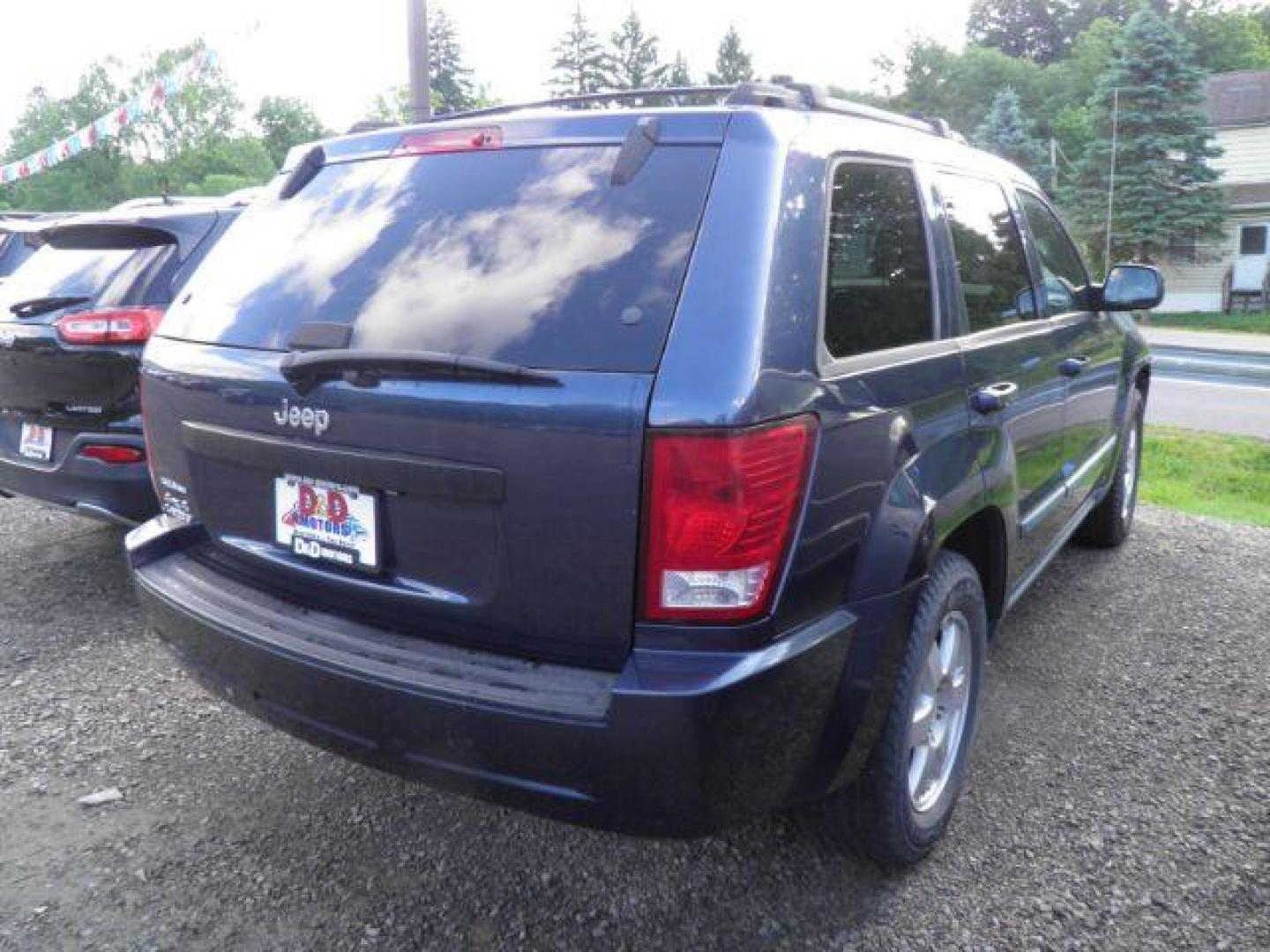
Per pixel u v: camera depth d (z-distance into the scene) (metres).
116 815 3.01
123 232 4.67
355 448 2.34
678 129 2.33
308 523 2.52
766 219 2.19
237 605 2.60
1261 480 9.40
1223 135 35.03
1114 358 4.80
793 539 2.12
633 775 2.04
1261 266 32.75
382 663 2.28
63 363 4.33
